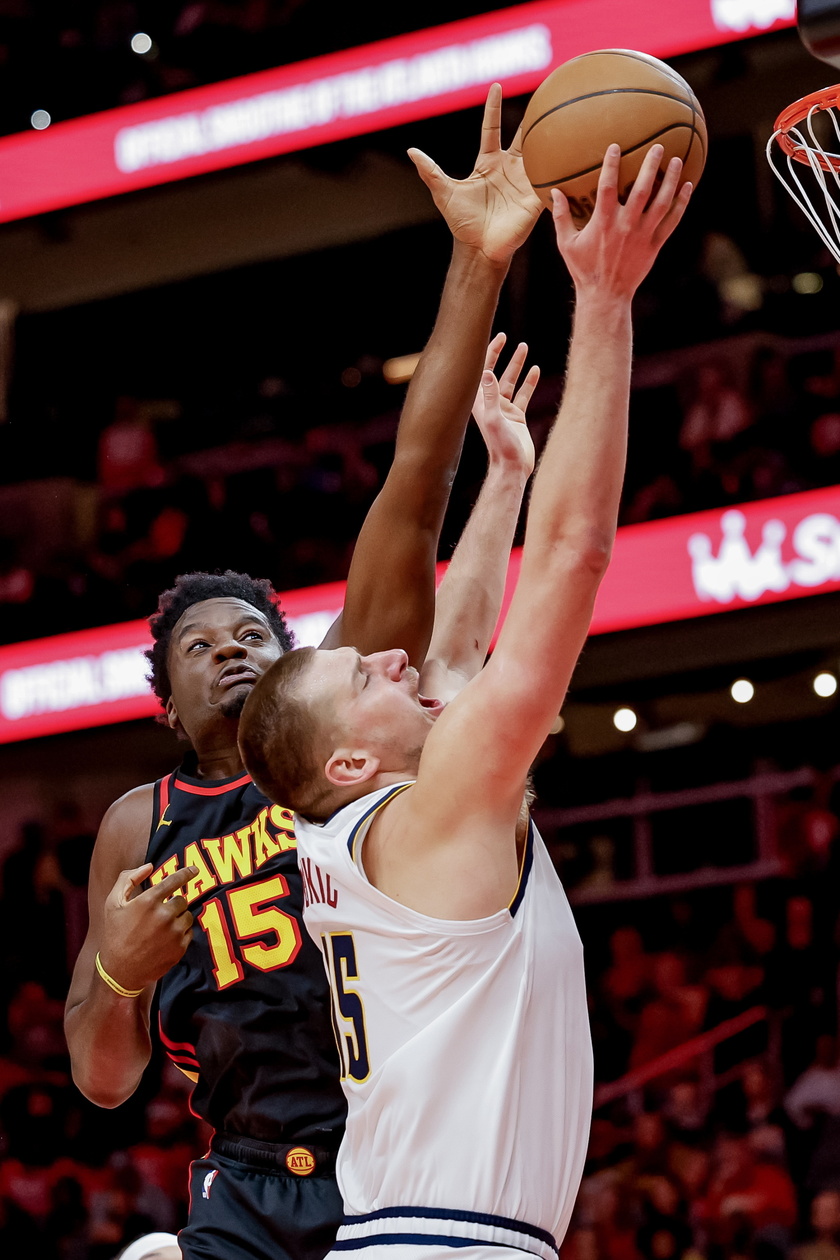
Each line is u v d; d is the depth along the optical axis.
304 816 2.55
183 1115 10.59
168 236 13.40
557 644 2.17
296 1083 2.97
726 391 12.01
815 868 11.09
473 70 11.12
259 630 3.36
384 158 12.83
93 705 11.79
